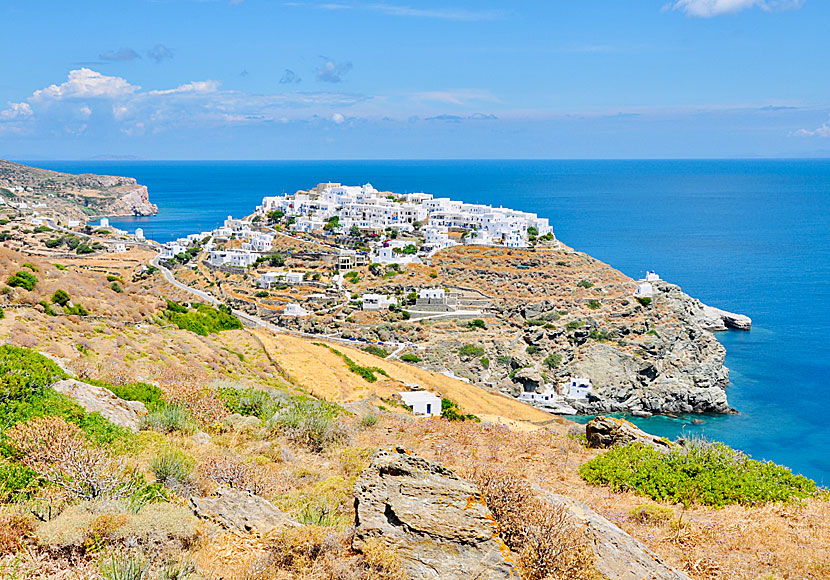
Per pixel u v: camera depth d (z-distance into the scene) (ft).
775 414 394.32
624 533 56.65
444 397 247.70
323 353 255.91
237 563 45.11
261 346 237.25
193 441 85.97
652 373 449.48
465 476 55.62
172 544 46.09
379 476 48.42
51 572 42.27
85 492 55.16
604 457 89.86
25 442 60.54
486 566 41.65
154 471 64.80
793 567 57.77
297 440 93.50
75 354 144.77
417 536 43.45
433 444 102.22
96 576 41.34
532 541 48.75
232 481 66.44
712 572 56.03
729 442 355.56
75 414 79.41
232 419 98.73
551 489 80.59
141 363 152.76
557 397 441.68
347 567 41.65
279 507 60.54
